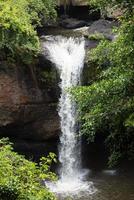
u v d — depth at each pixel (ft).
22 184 32.45
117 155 47.29
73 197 53.52
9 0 60.85
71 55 62.13
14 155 34.53
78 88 44.04
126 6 37.68
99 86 41.98
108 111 42.50
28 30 57.21
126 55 40.04
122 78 39.58
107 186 56.80
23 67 58.44
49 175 34.35
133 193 54.39
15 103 58.49
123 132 46.68
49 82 60.29
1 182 31.73
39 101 59.88
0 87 57.72
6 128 59.52
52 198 32.83
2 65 57.52
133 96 41.42
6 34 56.29
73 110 61.93
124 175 60.23
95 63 59.82
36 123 60.64
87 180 59.41
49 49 61.52
